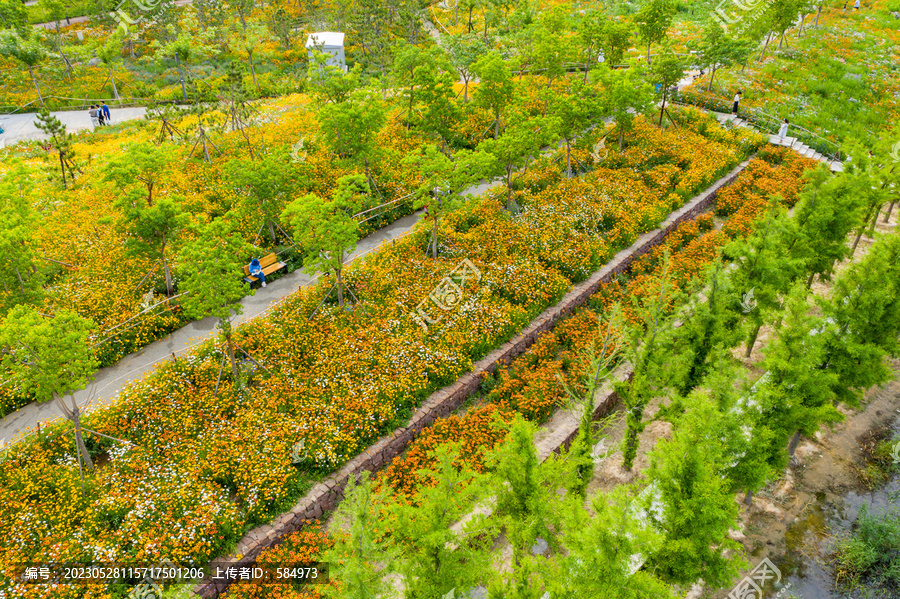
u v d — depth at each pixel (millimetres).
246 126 38406
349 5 63031
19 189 26750
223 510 15906
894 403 22219
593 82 39781
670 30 61188
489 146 29109
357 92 31109
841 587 15828
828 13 66062
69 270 25469
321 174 32562
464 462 16750
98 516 15797
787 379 16406
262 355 21047
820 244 23141
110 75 50062
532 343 23078
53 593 14008
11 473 16656
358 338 21719
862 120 43312
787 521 17578
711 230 30531
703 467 12719
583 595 11188
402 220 30422
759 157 37562
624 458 18000
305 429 18078
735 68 49656
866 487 18719
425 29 61625
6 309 21594
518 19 53656
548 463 13750
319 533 16016
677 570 13180
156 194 29750
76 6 69375
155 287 24281
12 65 51812
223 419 18609
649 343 16312
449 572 12094
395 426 18859
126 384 19656
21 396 18859
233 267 19000
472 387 20906
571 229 27859
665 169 33781
